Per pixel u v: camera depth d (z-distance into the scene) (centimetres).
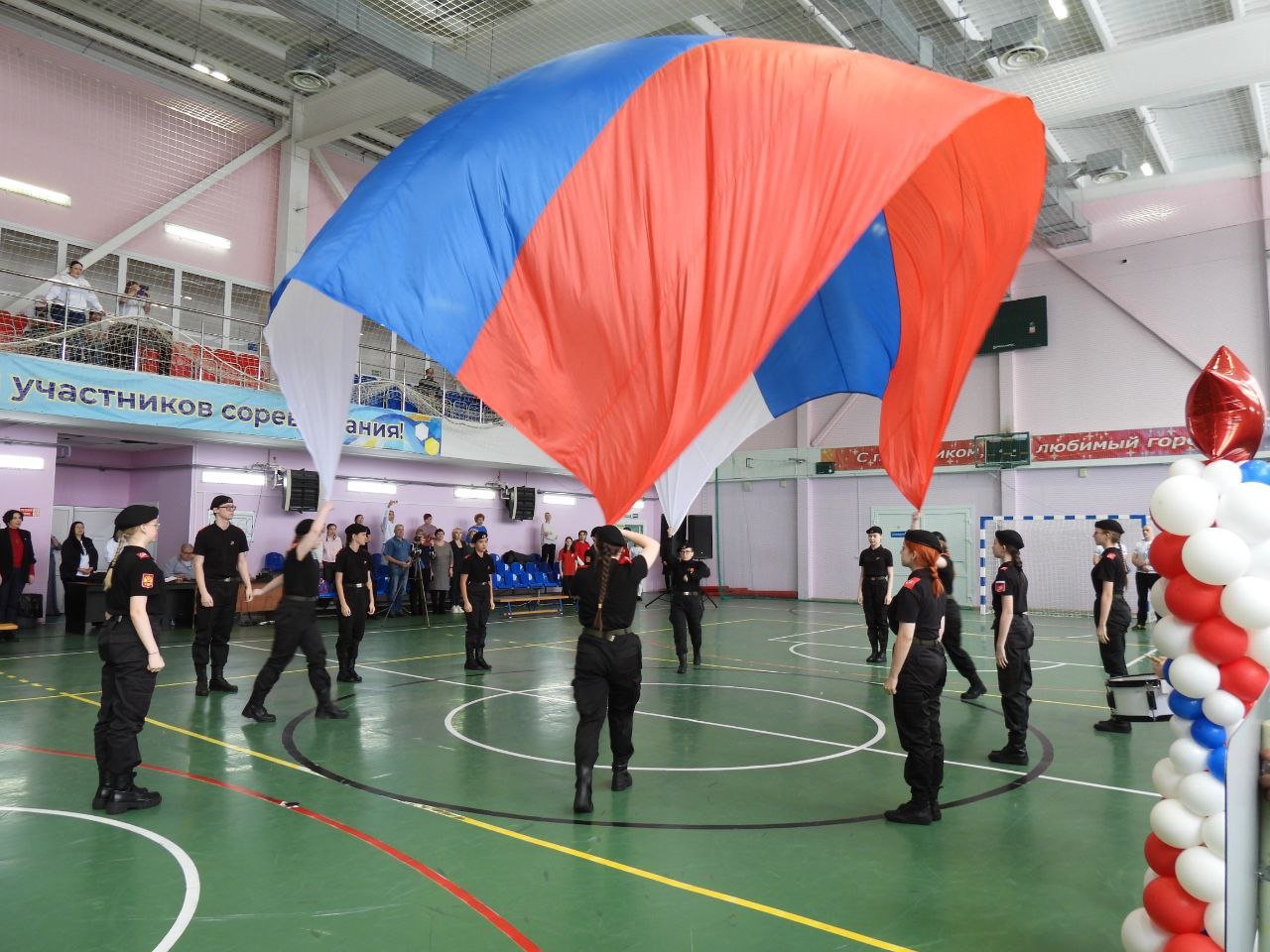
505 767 588
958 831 464
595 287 314
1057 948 329
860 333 480
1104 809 504
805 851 433
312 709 771
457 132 345
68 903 361
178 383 1354
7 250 1377
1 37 1355
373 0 1195
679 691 906
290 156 1697
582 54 370
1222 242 1736
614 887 385
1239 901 219
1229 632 278
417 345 314
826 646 1316
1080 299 1916
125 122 1502
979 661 1145
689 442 293
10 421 1276
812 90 317
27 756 596
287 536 1630
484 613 1032
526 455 1917
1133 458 1830
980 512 2050
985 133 352
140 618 480
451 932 338
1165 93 1238
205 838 441
